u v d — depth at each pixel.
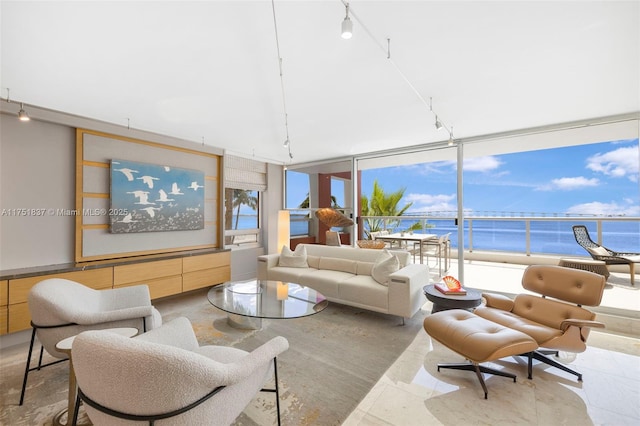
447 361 2.38
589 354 2.51
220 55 2.07
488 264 5.04
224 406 1.25
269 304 2.79
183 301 4.07
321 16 1.65
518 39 1.89
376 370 2.25
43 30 1.75
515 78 2.42
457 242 4.32
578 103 2.94
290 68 2.26
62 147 3.30
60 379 2.13
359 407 1.81
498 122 3.53
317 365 2.31
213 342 2.73
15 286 2.69
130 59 2.11
